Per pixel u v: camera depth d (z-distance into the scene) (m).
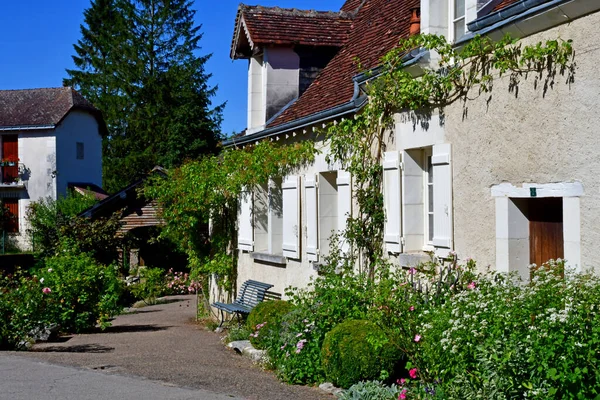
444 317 5.96
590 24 6.27
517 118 7.18
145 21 44.94
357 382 7.60
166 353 11.05
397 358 7.60
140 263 29.53
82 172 41.25
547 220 7.20
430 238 9.24
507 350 5.06
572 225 6.52
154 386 7.89
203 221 16.59
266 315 10.70
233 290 15.80
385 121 9.58
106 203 28.08
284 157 12.54
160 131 43.16
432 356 6.00
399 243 9.25
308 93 13.55
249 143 14.53
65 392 7.49
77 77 46.69
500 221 7.44
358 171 10.12
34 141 39.38
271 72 14.15
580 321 4.79
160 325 16.39
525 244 7.42
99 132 43.25
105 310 15.02
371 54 11.59
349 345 7.71
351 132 10.33
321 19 14.59
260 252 14.02
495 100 7.49
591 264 6.34
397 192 9.30
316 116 11.19
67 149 40.03
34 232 25.80
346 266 9.69
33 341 11.88
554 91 6.70
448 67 8.21
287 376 8.41
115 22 45.78
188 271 29.95
